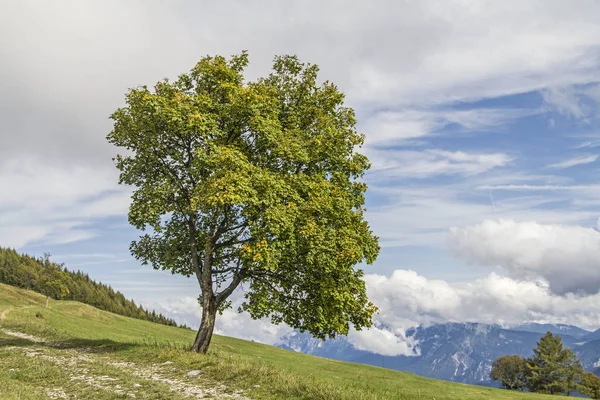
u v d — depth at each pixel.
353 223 25.23
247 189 21.39
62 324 59.28
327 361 77.06
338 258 22.64
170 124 23.69
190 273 28.25
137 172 26.28
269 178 22.33
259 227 22.50
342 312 24.61
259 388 16.67
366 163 27.95
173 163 26.11
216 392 16.11
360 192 27.70
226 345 75.62
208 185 22.08
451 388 55.50
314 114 27.27
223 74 25.89
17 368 20.00
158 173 26.34
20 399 12.89
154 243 27.38
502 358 145.62
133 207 25.17
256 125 23.84
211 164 22.56
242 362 20.83
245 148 25.72
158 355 23.31
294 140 24.81
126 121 26.05
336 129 26.62
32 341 32.41
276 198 22.58
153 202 24.56
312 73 28.00
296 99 28.20
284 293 25.73
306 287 24.84
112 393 14.97
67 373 18.91
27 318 55.66
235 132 25.75
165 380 18.11
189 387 16.80
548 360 132.38
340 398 15.18
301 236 22.62
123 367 21.05
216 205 23.39
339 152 26.72
